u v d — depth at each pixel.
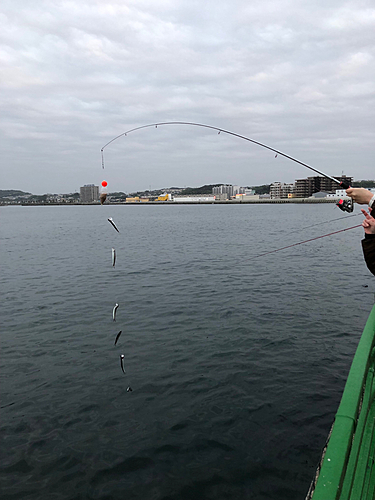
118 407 5.84
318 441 4.97
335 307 10.70
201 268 17.22
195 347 7.96
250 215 77.25
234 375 6.73
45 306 11.41
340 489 1.53
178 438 5.11
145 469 4.58
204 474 4.48
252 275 15.36
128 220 68.06
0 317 10.38
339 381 6.46
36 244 29.92
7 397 6.16
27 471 4.58
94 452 4.86
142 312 10.52
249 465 4.60
